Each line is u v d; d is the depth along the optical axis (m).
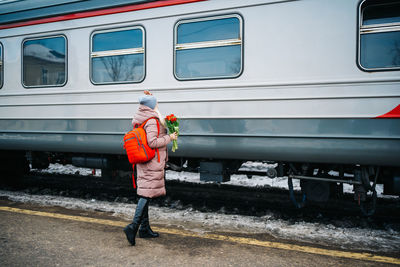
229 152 3.77
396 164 3.18
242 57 3.68
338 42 3.33
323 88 3.38
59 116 4.62
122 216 3.96
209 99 3.83
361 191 3.61
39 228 3.49
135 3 4.13
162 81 4.05
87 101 4.45
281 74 3.53
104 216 3.96
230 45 3.74
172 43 3.99
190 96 3.92
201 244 3.08
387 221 3.91
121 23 4.23
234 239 3.22
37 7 4.69
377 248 3.04
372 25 3.24
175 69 3.99
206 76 3.86
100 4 4.31
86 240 3.15
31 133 4.82
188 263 2.69
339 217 4.10
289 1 3.49
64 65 4.59
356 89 3.28
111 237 3.24
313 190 3.86
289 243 3.15
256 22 3.62
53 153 5.38
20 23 4.84
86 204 4.41
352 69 3.29
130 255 2.83
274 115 3.57
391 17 3.18
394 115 3.16
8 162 5.91
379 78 3.21
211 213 4.09
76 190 5.52
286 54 3.51
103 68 4.38
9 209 4.21
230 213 4.34
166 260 2.74
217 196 5.09
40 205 4.45
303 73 3.45
